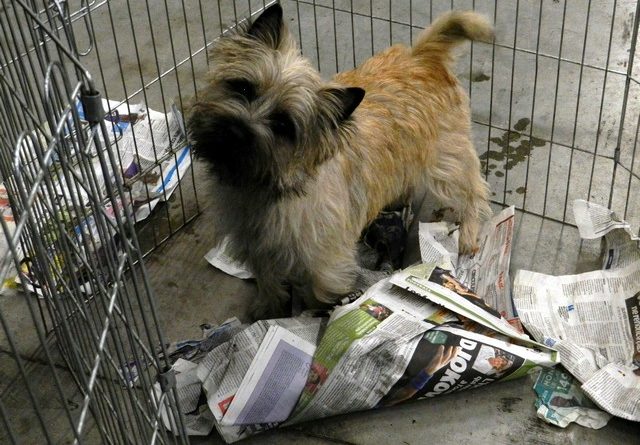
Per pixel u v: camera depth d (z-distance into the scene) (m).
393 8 1.96
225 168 1.06
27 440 1.10
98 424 0.80
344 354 1.09
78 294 0.79
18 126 0.99
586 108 1.62
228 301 1.30
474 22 1.21
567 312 1.22
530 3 1.94
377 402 1.10
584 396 1.12
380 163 1.20
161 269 1.36
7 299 1.29
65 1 0.88
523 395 1.13
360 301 1.16
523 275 1.27
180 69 1.79
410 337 1.11
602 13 1.88
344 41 1.87
